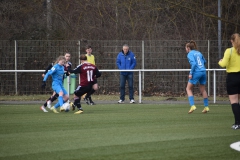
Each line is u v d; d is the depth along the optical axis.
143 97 68.31
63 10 89.19
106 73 68.81
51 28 83.00
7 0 90.94
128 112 48.22
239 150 26.48
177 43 68.56
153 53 68.56
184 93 68.62
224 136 31.31
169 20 83.62
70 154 25.47
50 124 38.22
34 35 79.44
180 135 31.81
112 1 84.88
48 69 51.81
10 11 89.31
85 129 35.12
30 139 30.48
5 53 69.06
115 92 68.88
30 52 69.06
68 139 30.39
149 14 84.00
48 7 88.19
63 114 46.47
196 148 27.09
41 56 68.94
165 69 67.69
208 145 28.00
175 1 82.50
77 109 52.19
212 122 39.19
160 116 44.09
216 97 68.56
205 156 24.89
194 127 35.88
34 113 47.75
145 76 68.69
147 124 37.94
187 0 83.50
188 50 46.19
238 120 34.69
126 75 61.22
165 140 29.77
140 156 24.91
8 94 69.19
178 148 27.09
